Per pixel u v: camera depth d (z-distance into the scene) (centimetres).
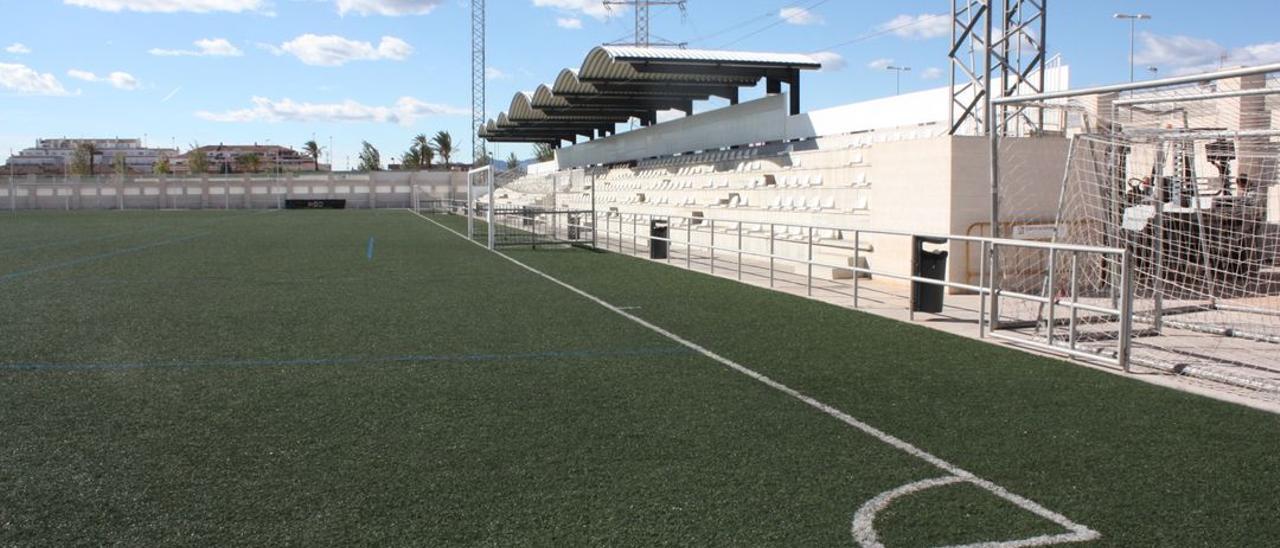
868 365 771
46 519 409
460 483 461
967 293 1288
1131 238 1109
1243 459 498
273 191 6719
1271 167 1201
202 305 1166
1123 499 436
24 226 3500
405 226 3581
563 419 588
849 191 1585
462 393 664
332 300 1222
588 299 1239
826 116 2088
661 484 459
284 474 475
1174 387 682
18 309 1122
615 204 3234
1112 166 1051
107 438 542
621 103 3111
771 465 491
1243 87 1130
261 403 631
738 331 957
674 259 1991
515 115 3803
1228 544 382
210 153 14662
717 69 2281
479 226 3591
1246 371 735
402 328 976
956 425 573
